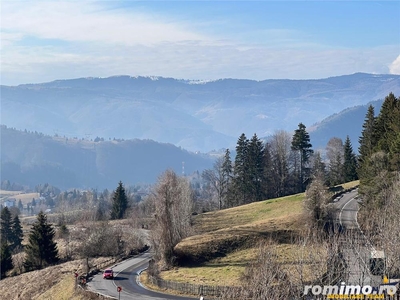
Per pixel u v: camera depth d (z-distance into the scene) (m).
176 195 79.44
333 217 73.81
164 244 74.81
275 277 40.31
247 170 137.88
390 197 55.31
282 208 103.06
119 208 159.88
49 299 71.38
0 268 99.56
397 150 73.69
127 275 76.00
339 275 36.50
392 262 35.94
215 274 65.75
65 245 110.50
